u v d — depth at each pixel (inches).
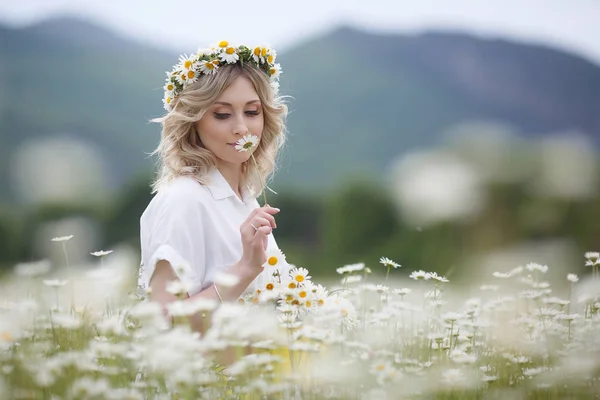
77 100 4092.0
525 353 120.4
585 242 685.3
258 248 115.7
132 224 1160.2
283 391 97.7
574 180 711.7
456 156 748.6
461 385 100.3
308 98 4382.4
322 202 1432.1
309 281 124.5
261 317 98.1
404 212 820.6
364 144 4057.6
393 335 127.9
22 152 2851.9
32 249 1145.4
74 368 93.2
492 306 142.0
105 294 126.6
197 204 122.7
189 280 116.4
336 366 96.0
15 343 100.0
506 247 684.7
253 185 143.0
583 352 108.2
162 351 85.7
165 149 131.6
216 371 104.3
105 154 3627.0
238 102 129.2
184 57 131.9
